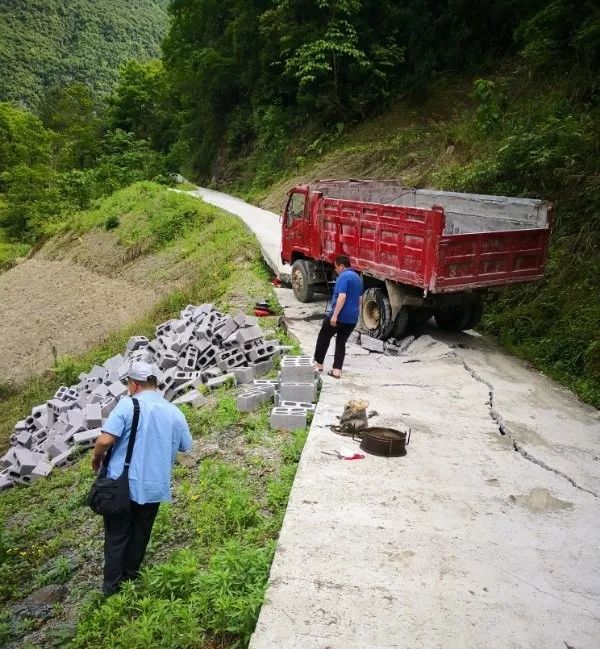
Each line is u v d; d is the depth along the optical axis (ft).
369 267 34.53
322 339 28.78
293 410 25.08
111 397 35.24
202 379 32.07
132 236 85.61
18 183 141.08
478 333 38.29
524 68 64.69
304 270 43.04
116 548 16.47
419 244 30.17
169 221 82.69
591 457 21.94
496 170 47.21
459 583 14.26
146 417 16.07
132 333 53.47
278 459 22.11
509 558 15.40
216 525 18.58
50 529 24.41
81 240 95.71
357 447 21.25
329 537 15.79
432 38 96.22
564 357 32.58
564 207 40.81
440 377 29.43
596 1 54.85
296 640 12.22
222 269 59.06
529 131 49.70
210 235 73.41
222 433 25.32
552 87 55.88
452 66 92.07
